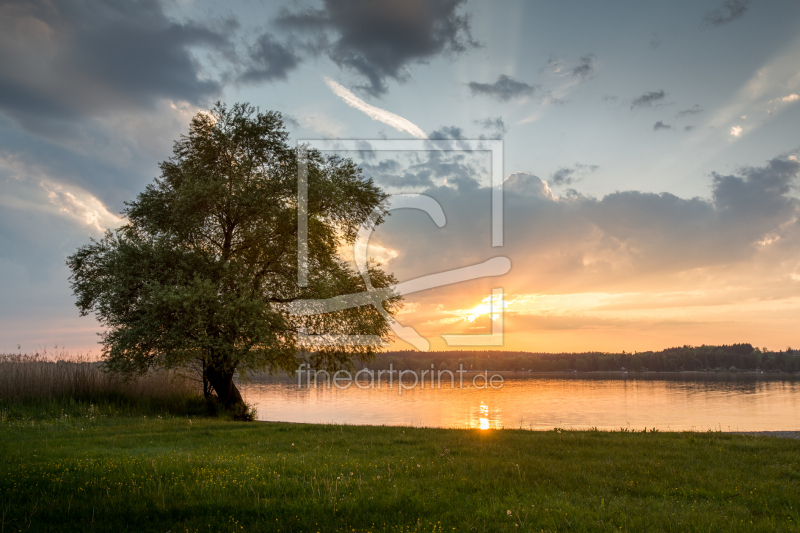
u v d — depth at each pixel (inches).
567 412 1473.9
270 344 808.3
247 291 818.8
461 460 383.6
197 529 229.5
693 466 368.2
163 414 837.2
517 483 315.0
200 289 763.4
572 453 419.2
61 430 598.2
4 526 230.7
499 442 480.1
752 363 6082.7
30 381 836.6
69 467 350.6
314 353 1003.9
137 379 922.1
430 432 562.6
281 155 967.0
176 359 770.2
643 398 2160.4
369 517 248.5
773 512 261.9
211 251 905.5
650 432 570.3
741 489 305.6
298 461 378.3
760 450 434.3
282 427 609.6
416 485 307.3
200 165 956.6
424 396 2121.1
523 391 2603.3
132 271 832.9
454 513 253.0
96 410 784.3
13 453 415.5
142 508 256.7
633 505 271.4
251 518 246.7
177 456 400.5
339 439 502.0
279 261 925.2
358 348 998.4
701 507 268.7
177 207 861.8
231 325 786.2
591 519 245.3
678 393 2556.6
